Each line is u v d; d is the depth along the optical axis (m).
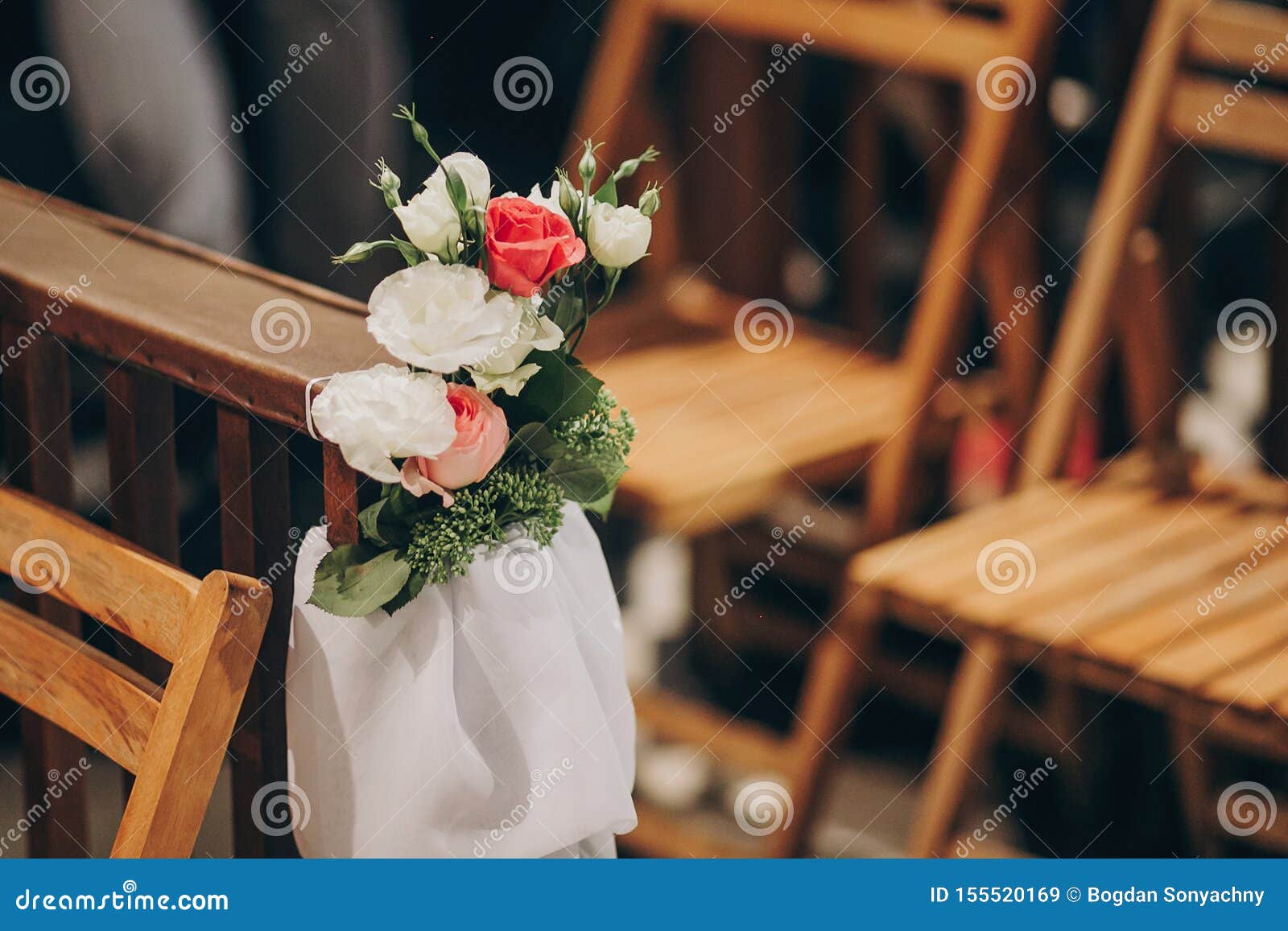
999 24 1.98
